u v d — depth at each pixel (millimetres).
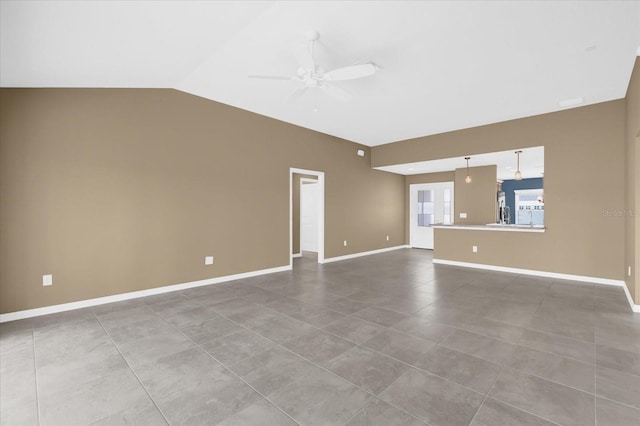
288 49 3061
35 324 3025
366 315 3244
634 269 3385
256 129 5211
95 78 3346
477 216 7375
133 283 3898
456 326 2930
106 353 2424
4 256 3104
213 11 2350
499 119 5355
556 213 4918
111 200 3736
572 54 3127
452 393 1874
